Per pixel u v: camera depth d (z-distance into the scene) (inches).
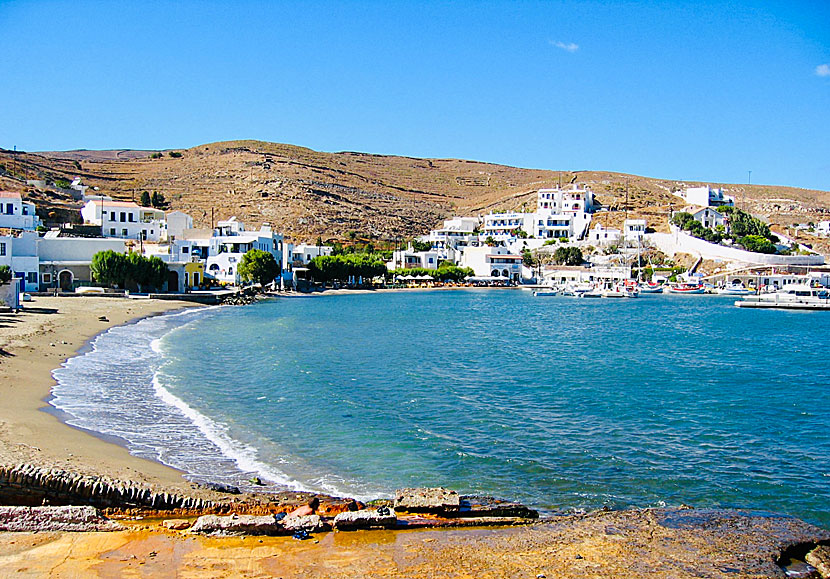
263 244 5880.9
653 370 2066.9
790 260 7367.1
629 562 703.7
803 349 2677.2
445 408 1469.0
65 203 6422.2
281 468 1008.9
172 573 642.2
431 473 1021.2
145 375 1673.2
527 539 761.6
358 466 1039.6
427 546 733.9
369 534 760.3
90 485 800.3
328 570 665.6
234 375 1771.7
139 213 5585.6
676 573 681.6
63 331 2297.0
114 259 3914.9
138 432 1132.5
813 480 1021.2
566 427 1320.1
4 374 1453.0
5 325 2255.2
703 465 1089.4
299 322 3452.3
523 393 1663.4
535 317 4269.2
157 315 3316.9
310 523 762.2
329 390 1616.6
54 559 660.1
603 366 2143.2
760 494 959.6
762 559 716.7
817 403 1573.6
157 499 802.8
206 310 3900.1
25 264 3777.1
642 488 977.5
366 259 7519.7
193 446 1082.7
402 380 1811.0
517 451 1148.5
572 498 931.3
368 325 3447.3
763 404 1557.6
